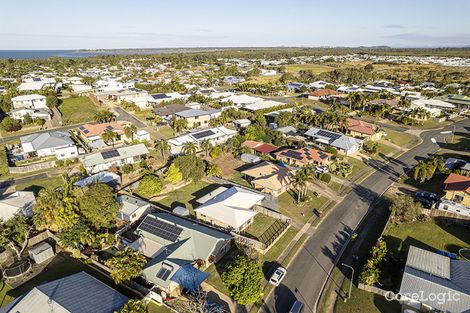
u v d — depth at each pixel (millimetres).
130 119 130500
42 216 54656
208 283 46031
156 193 71125
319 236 57438
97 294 40344
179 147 95750
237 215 58562
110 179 74125
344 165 86125
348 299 43125
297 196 71062
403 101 140500
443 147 102312
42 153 92125
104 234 54844
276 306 42375
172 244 50969
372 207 67125
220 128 110000
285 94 189000
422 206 66000
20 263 48469
